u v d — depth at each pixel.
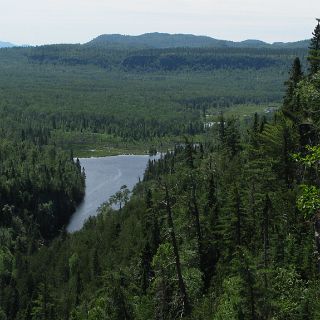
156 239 79.56
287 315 39.88
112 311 62.69
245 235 62.41
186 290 53.84
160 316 52.50
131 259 101.06
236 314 39.16
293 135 68.94
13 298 131.38
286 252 55.44
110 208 189.50
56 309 106.81
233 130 105.44
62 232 180.88
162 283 52.75
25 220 194.50
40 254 156.62
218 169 89.62
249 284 38.69
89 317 64.19
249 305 38.84
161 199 52.62
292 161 68.31
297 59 86.81
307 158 24.59
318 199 23.08
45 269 145.25
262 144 79.75
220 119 122.75
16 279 143.50
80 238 157.00
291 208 61.56
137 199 167.62
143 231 110.25
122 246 121.81
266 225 58.12
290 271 47.12
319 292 42.22
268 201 59.12
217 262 63.91
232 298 40.16
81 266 133.00
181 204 69.12
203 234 68.88
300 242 56.94
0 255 154.25
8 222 187.88
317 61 64.94
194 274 55.66
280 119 81.06
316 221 28.41
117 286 64.50
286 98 86.81
